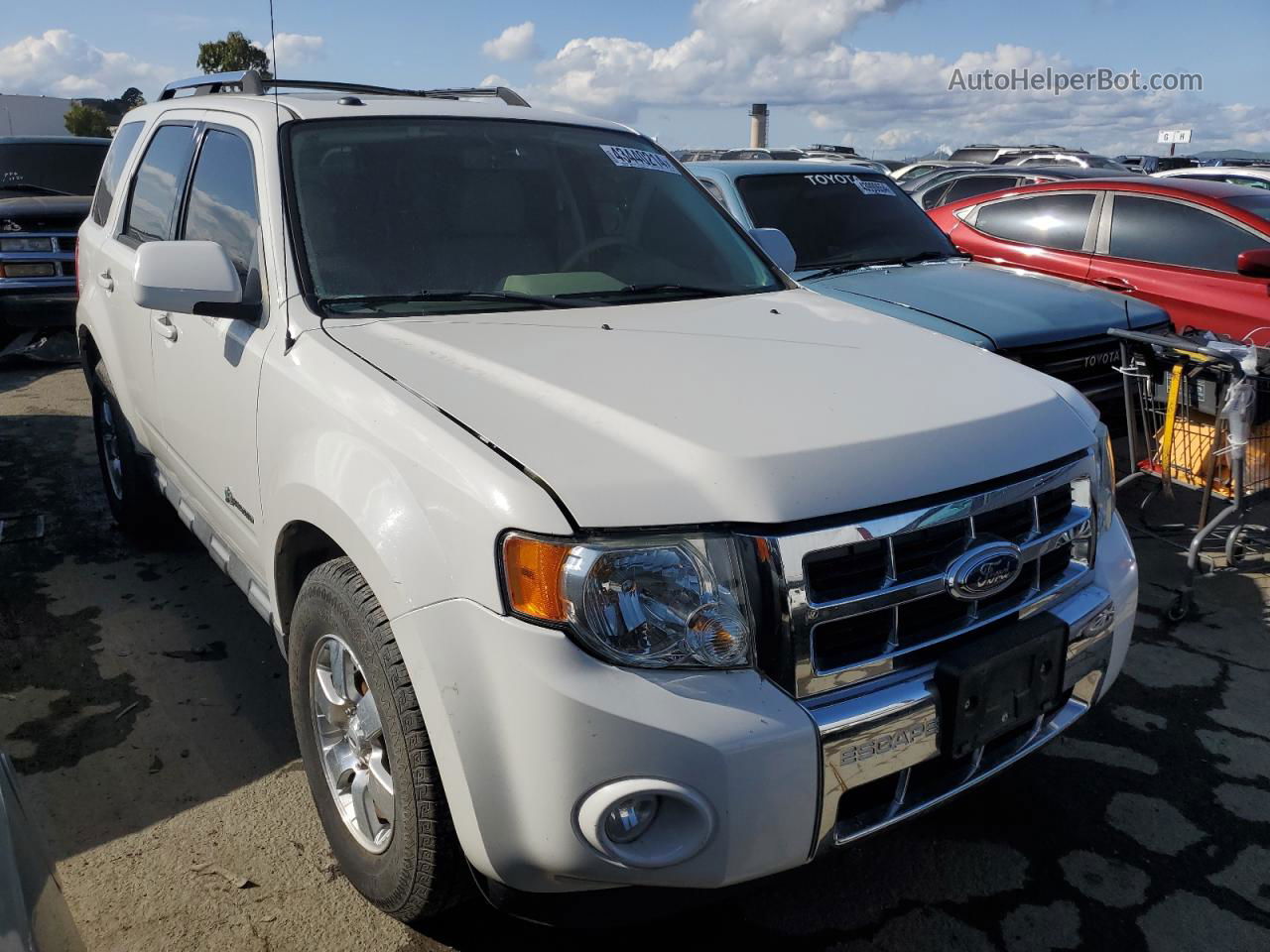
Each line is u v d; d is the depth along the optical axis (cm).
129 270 363
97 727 309
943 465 198
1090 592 228
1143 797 282
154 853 254
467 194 297
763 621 179
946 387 228
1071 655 218
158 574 419
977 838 265
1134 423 430
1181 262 609
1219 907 242
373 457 203
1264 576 429
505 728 175
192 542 453
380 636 197
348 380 220
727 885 181
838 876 252
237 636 368
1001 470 205
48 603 392
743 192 575
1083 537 227
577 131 345
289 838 260
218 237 305
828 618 183
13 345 800
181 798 276
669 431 192
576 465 183
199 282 251
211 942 225
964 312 459
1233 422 376
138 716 316
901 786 198
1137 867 255
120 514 442
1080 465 227
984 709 198
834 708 184
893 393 220
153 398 348
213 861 251
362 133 298
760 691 179
